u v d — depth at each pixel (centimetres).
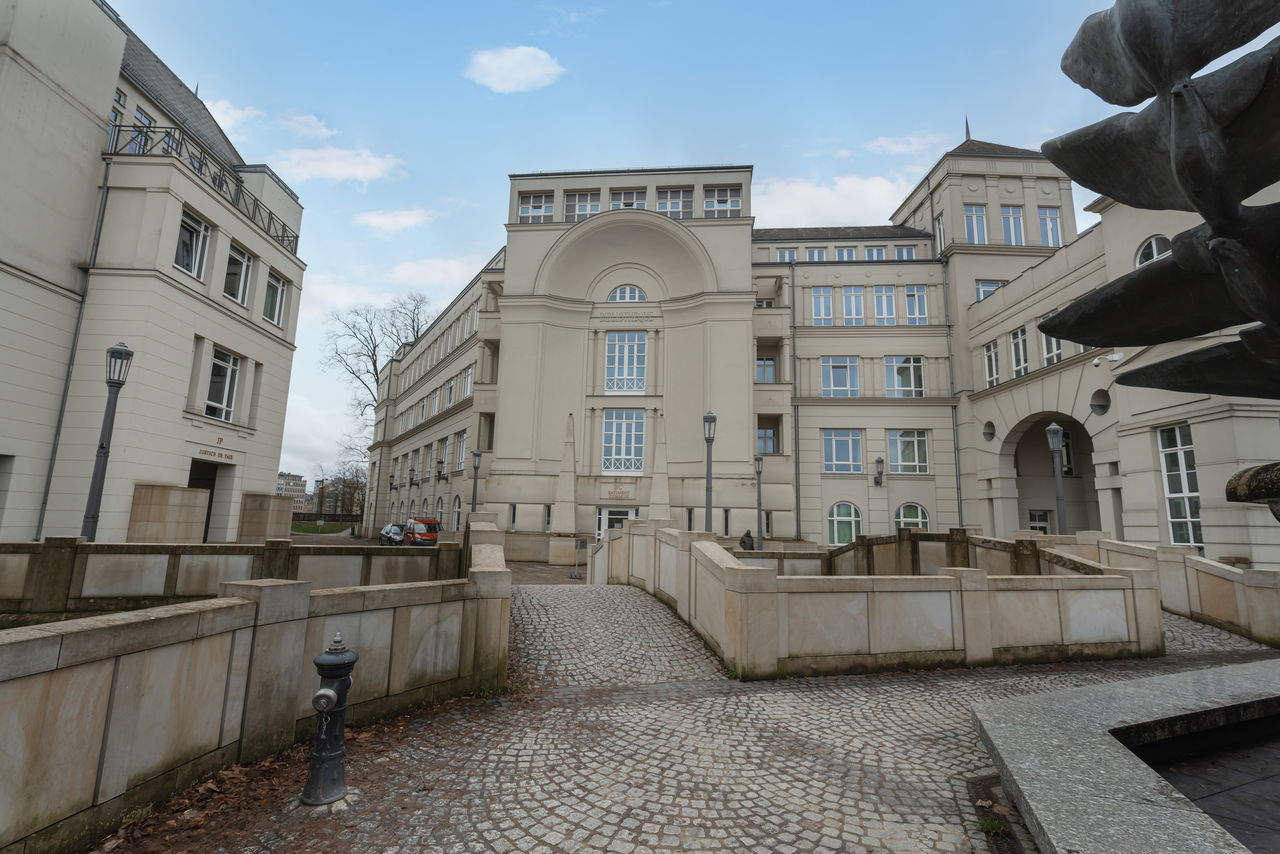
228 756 457
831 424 3334
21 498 1611
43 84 1678
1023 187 3375
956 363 3247
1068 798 306
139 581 1026
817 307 3538
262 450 2255
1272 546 1540
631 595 1271
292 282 2442
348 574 1105
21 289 1619
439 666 662
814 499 3284
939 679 782
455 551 1179
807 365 3444
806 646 800
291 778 455
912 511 3222
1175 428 1817
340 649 437
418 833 386
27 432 1627
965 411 3145
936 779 475
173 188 1822
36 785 320
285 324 2427
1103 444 2175
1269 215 211
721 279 3241
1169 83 213
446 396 4725
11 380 1598
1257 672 550
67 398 1697
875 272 3491
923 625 842
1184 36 204
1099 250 2220
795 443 3328
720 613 861
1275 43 189
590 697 701
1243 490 307
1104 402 2202
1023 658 877
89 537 1236
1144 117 227
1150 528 1862
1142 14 206
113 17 1880
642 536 1382
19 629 334
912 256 3784
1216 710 452
